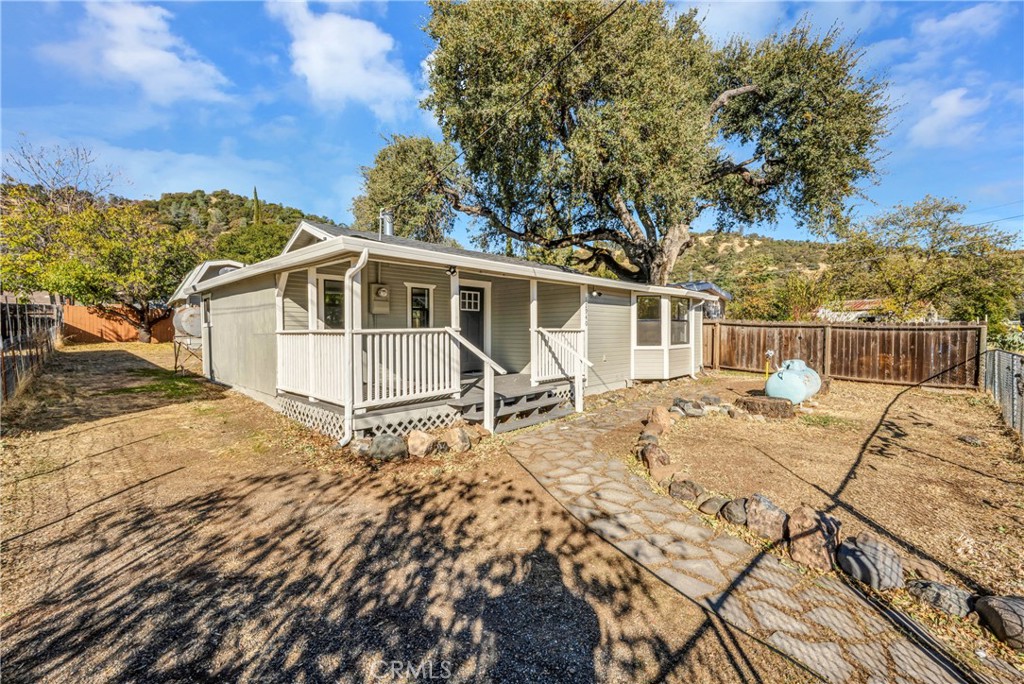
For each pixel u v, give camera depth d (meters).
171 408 7.30
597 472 4.76
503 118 11.93
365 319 7.79
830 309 18.88
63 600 2.52
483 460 5.12
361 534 3.40
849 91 13.21
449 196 16.77
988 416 7.18
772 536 3.33
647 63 11.21
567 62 10.82
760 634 2.37
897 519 3.61
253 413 7.05
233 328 9.07
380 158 19.33
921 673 2.11
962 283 15.44
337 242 4.98
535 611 2.54
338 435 5.57
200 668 2.06
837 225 14.91
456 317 6.30
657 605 2.61
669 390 10.00
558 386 7.86
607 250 19.11
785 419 6.94
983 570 2.92
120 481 4.27
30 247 17.06
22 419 6.18
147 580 2.74
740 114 15.70
